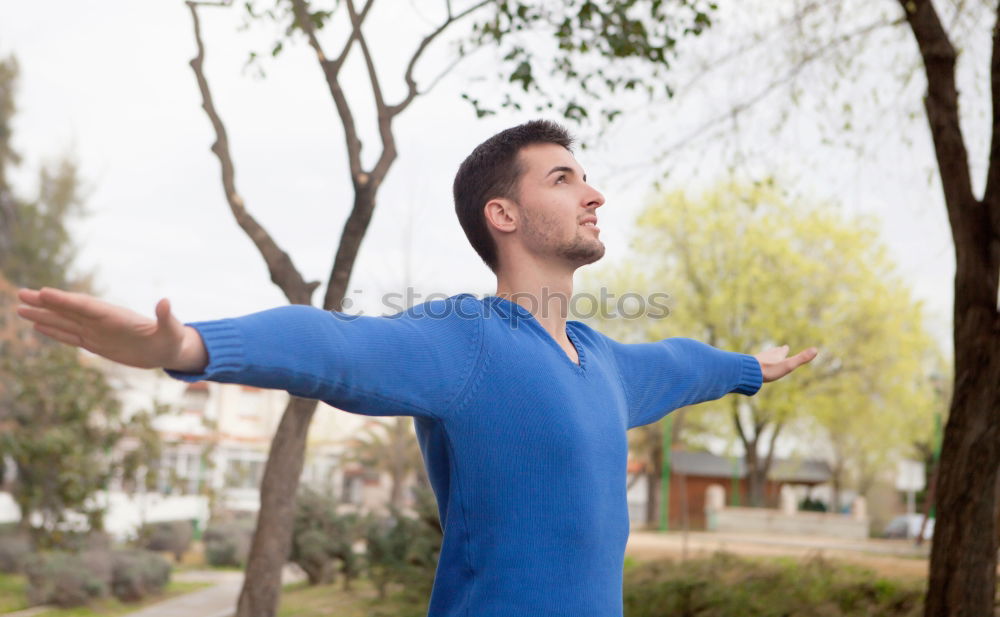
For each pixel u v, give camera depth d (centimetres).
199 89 720
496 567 168
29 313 121
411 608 1195
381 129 700
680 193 2995
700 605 845
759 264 2950
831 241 2952
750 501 3300
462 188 199
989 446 574
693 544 2091
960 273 600
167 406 1817
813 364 2964
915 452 3966
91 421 1741
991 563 578
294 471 696
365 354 154
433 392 165
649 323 2884
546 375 176
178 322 127
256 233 695
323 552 1630
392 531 1413
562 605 168
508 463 170
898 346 2958
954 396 595
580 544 171
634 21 733
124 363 128
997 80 601
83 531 1662
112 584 1467
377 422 2948
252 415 3956
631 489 4103
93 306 119
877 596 878
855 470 4644
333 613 1275
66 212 3488
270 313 146
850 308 2969
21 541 1664
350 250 687
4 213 3475
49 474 1650
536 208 189
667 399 224
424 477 2858
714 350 241
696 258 3023
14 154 3422
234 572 2111
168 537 2333
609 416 187
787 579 941
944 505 591
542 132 197
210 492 2356
